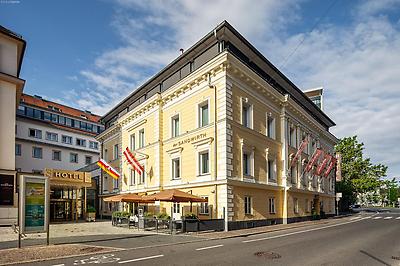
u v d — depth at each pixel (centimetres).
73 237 1691
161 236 1723
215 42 2327
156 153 2742
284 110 2855
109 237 1684
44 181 1365
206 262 989
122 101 3578
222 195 2045
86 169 4666
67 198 3525
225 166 2048
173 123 2667
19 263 992
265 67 2738
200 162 2295
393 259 1063
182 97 2533
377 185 5288
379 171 5416
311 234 1842
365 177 5391
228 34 2253
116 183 3634
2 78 2662
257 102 2491
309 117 3409
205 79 2300
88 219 3278
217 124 2155
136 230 2106
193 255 1117
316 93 5075
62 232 1989
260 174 2412
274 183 2600
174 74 2728
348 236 1730
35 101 5762
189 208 2289
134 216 2388
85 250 1215
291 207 2788
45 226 1348
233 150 2127
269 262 994
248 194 2244
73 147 5606
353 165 5472
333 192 4338
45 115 5556
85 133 5872
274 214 2558
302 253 1162
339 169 4400
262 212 2391
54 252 1167
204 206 2175
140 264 964
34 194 1329
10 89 2734
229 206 2025
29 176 1320
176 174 2562
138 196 2455
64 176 3144
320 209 3688
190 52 2469
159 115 2772
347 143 5559
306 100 3606
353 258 1073
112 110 3888
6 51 2752
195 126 2359
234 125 2164
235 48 2383
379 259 1059
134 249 1261
